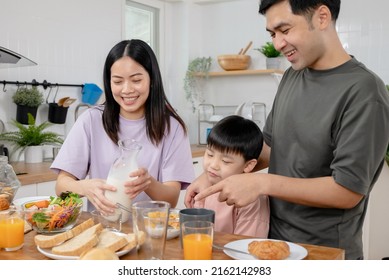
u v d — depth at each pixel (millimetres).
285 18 1237
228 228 1486
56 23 3074
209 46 4352
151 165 1669
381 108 1221
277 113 1501
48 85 3002
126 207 1321
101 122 1677
